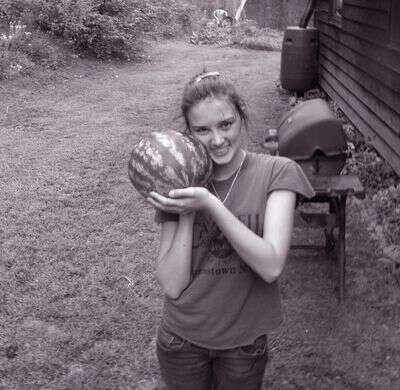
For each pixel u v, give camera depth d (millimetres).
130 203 6727
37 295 4820
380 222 5953
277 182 2291
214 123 2252
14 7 16188
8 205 6613
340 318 4391
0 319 4512
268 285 2402
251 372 2451
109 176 7660
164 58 18438
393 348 4051
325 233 5219
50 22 16031
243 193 2318
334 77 10984
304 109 4922
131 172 2291
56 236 5859
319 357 3984
